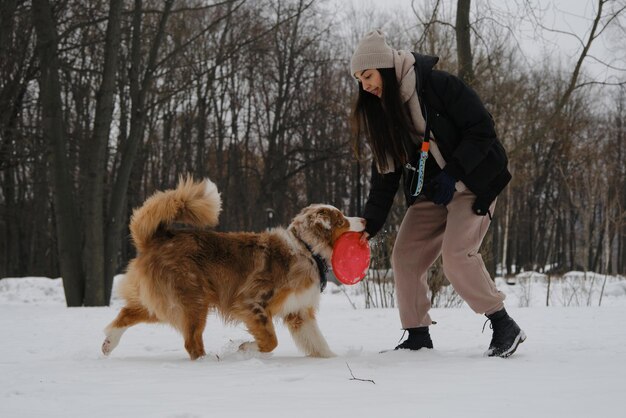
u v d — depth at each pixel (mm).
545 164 36750
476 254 4586
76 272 13234
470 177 4418
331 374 3713
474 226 4531
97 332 7008
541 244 41219
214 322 7625
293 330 5184
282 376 3615
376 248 10469
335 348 5551
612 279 18031
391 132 4523
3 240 29375
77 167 22984
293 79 32719
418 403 2787
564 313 8219
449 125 4434
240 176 32938
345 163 32594
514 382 3275
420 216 4887
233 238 5207
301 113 32469
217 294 5066
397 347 4957
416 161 4727
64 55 19453
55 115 13133
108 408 2789
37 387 3381
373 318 8156
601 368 3707
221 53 22938
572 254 40781
